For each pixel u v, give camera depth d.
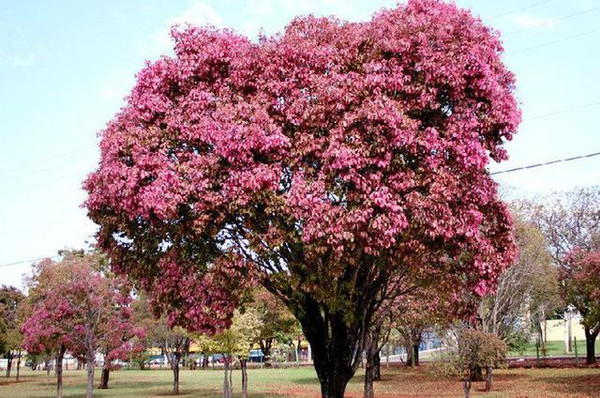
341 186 10.60
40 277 28.09
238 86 11.80
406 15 11.93
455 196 10.70
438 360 25.33
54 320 27.03
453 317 15.83
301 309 13.06
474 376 35.50
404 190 10.54
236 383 40.94
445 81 10.88
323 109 10.68
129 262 12.68
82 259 28.16
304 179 10.61
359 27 12.12
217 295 12.72
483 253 11.51
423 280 12.70
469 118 10.90
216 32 12.77
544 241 36.56
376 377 39.53
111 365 29.70
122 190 10.94
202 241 11.80
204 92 11.70
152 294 13.53
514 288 34.62
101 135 12.38
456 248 11.12
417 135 10.86
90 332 26.81
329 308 12.42
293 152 10.81
